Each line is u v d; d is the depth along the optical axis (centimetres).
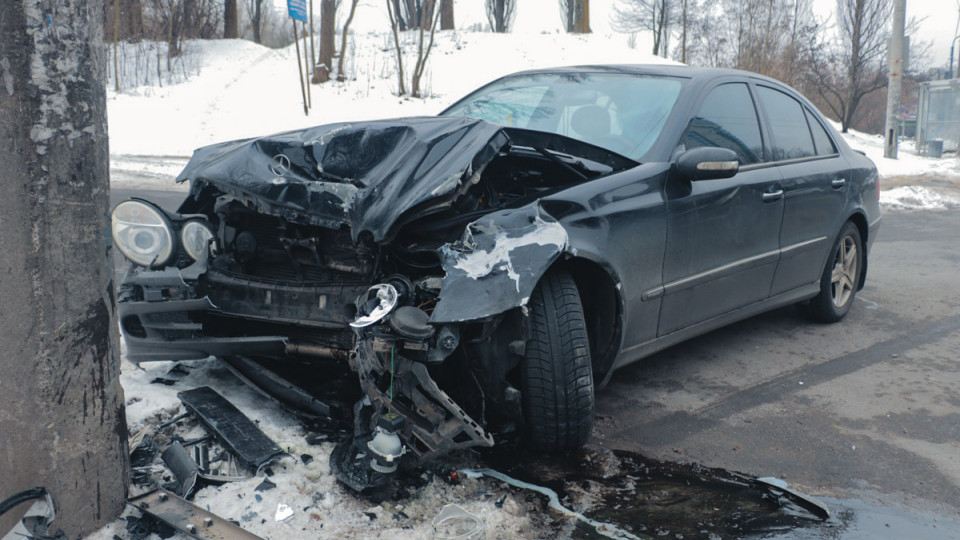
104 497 228
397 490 261
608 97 412
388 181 289
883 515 276
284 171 308
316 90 2527
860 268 548
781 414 371
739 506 275
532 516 254
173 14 3088
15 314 203
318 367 337
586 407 285
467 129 311
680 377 419
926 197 1299
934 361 460
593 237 299
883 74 3306
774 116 461
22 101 196
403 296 261
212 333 322
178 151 1731
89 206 213
